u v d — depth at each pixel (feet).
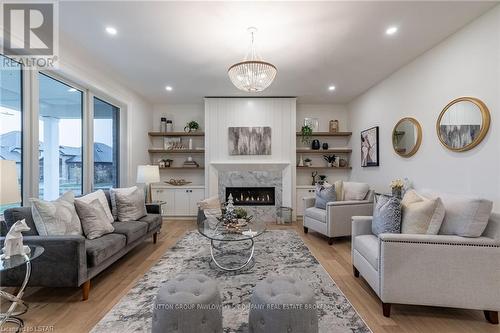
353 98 18.24
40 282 7.13
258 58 11.18
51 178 10.29
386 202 8.09
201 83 14.89
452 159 9.41
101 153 14.03
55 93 10.50
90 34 9.32
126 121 15.66
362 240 8.28
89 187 12.41
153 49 10.50
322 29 9.00
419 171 11.27
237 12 7.98
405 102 12.23
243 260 10.48
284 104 17.95
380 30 9.09
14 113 8.50
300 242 12.94
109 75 13.42
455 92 9.24
